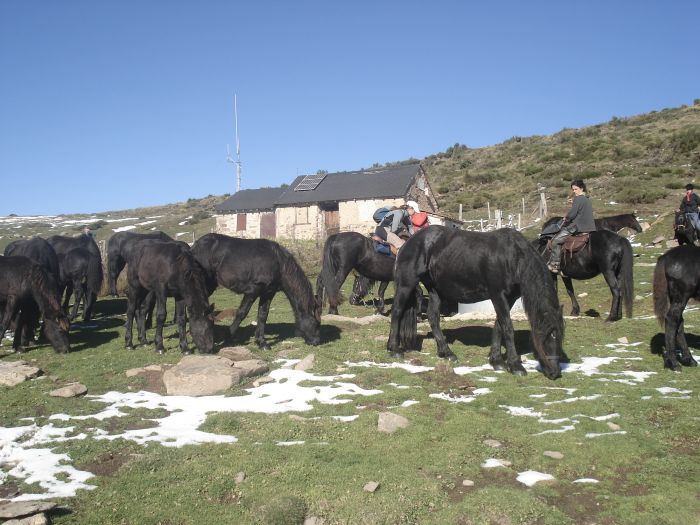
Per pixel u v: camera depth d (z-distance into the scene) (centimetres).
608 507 479
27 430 658
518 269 834
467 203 4619
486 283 869
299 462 562
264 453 584
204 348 970
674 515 456
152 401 768
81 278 1492
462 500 494
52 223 7100
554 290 830
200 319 971
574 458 566
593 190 3975
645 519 456
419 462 562
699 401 709
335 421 670
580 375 841
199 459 579
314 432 641
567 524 456
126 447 611
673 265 845
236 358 934
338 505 484
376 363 945
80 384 815
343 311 1485
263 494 506
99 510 481
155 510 484
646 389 763
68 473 551
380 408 716
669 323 854
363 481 523
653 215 2883
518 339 1088
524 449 590
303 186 3825
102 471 560
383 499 488
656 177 4072
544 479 525
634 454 569
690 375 827
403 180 3550
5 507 457
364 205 3472
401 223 1324
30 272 1025
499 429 639
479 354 984
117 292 1844
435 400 742
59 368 945
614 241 1152
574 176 4603
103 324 1405
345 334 1162
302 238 3578
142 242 1077
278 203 3688
